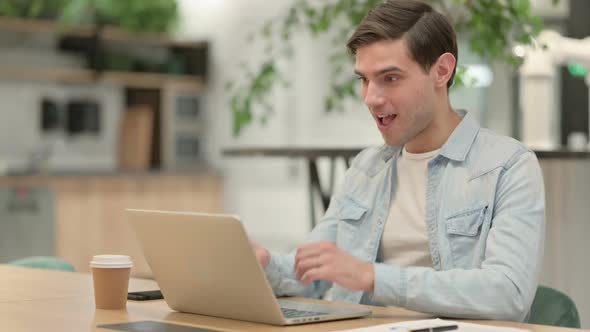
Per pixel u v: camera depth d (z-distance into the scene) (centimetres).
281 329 194
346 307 227
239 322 204
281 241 827
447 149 243
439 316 212
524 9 404
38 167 820
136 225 216
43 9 816
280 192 828
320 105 787
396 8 228
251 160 853
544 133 456
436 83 236
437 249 242
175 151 888
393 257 254
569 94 605
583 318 430
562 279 419
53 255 759
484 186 235
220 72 888
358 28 230
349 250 262
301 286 250
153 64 873
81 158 873
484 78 657
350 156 390
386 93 228
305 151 402
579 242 430
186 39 898
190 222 200
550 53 449
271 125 828
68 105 862
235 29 872
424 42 228
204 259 202
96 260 222
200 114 903
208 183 866
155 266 218
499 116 653
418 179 251
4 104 829
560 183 420
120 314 215
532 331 192
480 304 207
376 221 257
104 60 845
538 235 223
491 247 220
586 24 592
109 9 842
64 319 207
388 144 237
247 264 193
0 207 736
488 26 408
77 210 774
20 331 191
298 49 800
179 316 213
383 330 182
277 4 827
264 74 505
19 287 262
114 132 893
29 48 824
